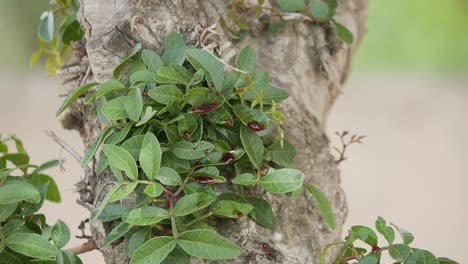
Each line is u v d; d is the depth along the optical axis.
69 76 0.77
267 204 0.69
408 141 2.70
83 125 0.78
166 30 0.70
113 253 0.67
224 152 0.67
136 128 0.67
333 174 0.79
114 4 0.70
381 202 2.30
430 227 2.20
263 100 0.70
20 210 0.69
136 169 0.63
